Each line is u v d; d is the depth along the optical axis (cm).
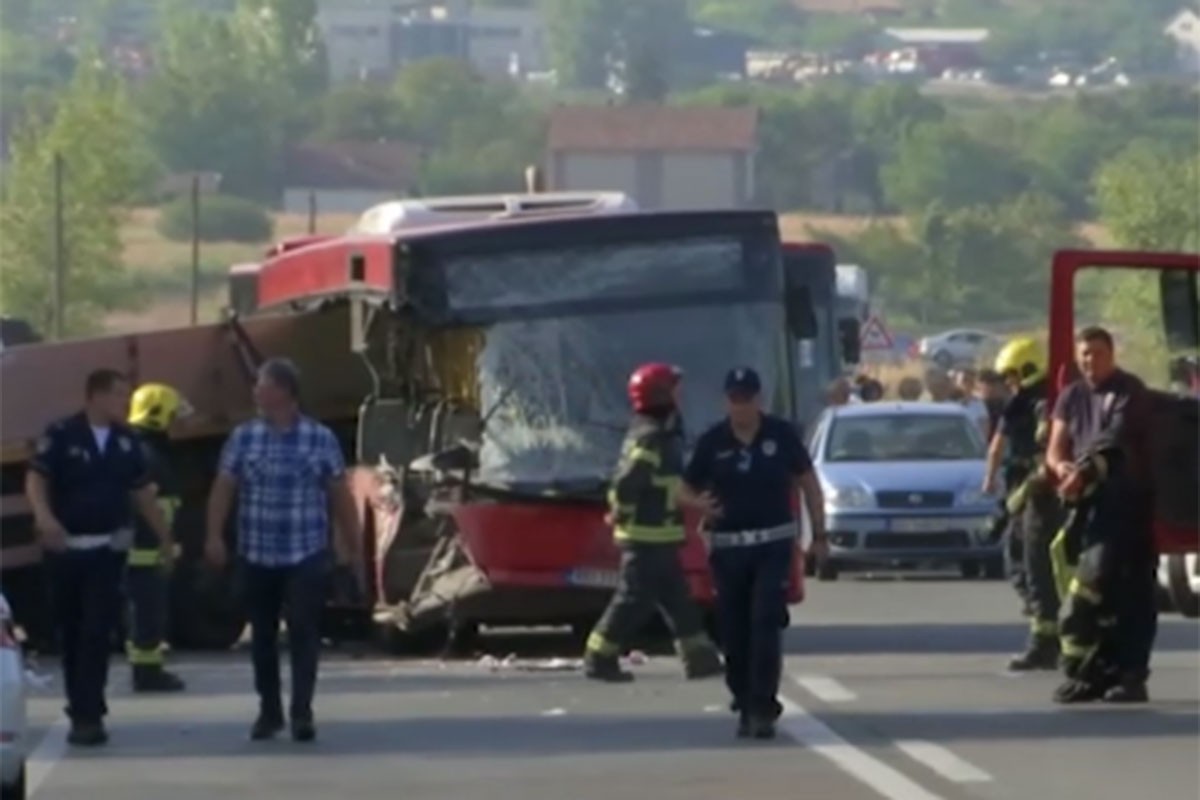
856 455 7219
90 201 17962
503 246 4847
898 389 11200
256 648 3747
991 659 4772
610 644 4431
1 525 5069
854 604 6128
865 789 3291
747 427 3684
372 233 5181
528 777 3412
